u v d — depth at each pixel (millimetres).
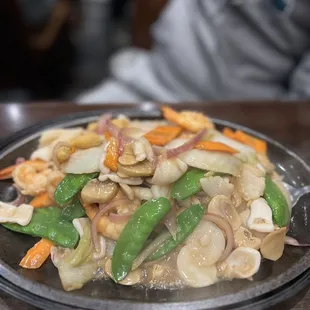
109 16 1828
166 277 371
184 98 1003
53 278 367
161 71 1027
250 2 912
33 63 1256
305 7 913
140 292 358
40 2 1287
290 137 594
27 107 614
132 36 1270
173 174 396
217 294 349
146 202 385
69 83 1448
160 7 1170
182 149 414
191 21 979
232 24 938
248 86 971
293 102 668
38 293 340
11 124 582
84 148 432
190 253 380
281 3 909
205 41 963
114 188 398
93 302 333
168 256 386
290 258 387
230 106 647
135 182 399
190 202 405
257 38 945
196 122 461
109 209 398
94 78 1508
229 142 453
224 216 395
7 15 1126
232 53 958
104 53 1646
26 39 1200
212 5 950
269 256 384
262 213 405
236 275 370
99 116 546
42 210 429
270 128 609
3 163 472
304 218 432
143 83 1036
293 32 937
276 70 972
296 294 377
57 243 394
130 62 1203
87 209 407
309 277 368
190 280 365
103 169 398
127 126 474
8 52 1204
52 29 1254
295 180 472
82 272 370
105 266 378
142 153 395
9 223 410
